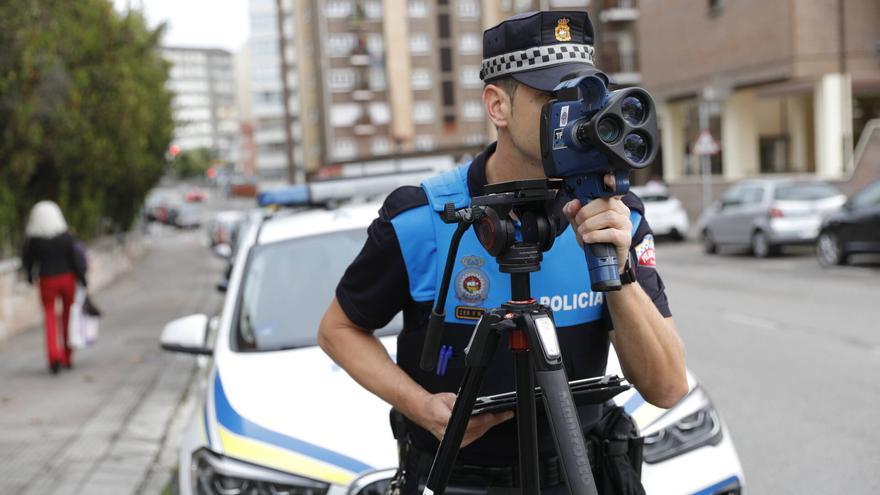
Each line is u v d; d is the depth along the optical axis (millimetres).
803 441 5297
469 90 74938
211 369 3619
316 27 74250
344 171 11844
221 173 114312
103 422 6555
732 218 18578
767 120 26766
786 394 6434
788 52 23172
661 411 3000
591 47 1746
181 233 61500
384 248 1884
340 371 3213
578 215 1545
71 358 9227
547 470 1865
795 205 17297
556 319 1830
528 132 1712
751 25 24781
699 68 27703
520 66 1687
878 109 24500
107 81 16469
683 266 17125
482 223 1646
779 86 24438
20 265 12992
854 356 7605
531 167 1778
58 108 13297
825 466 4836
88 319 9031
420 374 1942
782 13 23266
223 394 3252
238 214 36906
